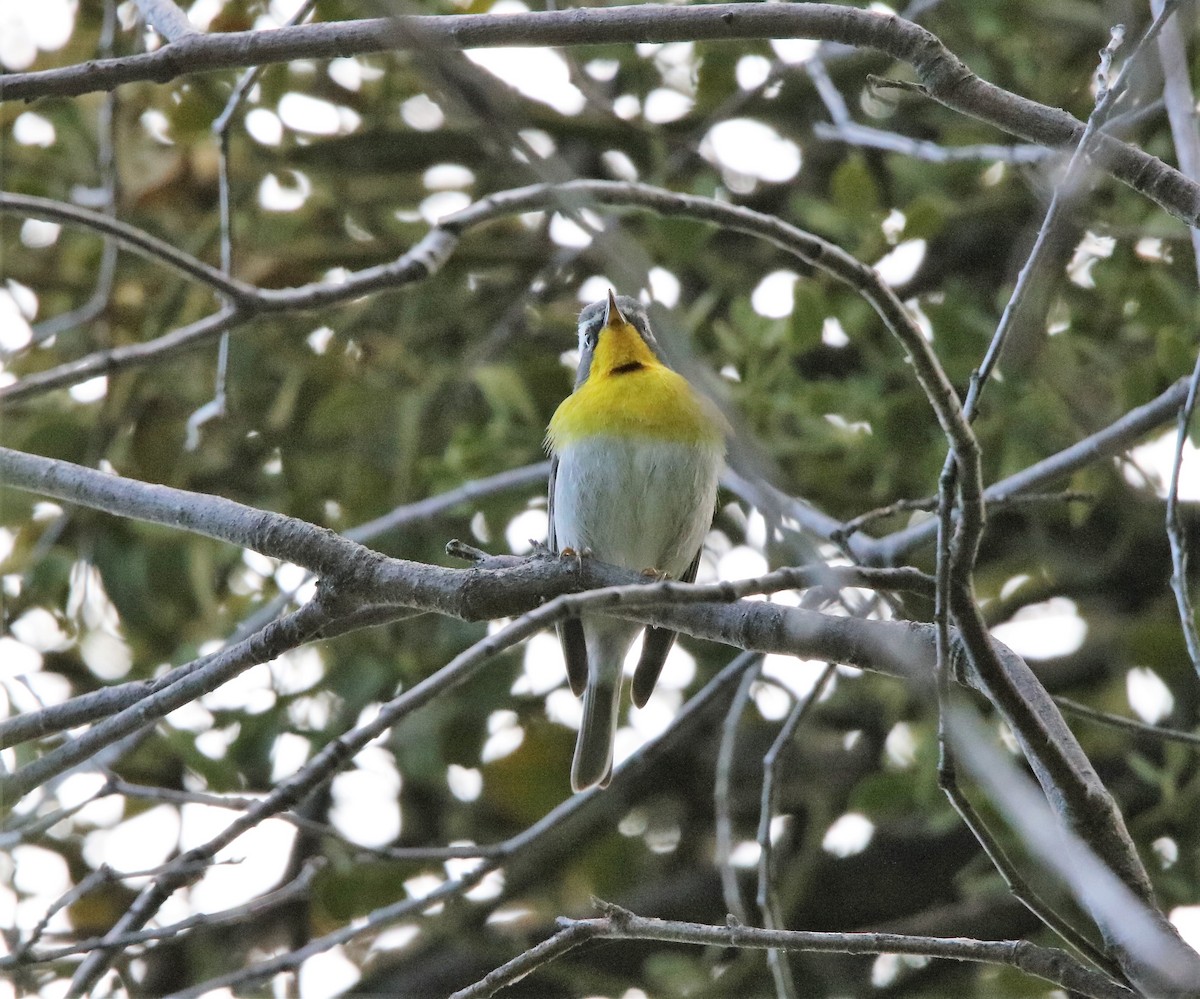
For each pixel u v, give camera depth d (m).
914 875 12.38
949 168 11.39
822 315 10.33
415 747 11.30
